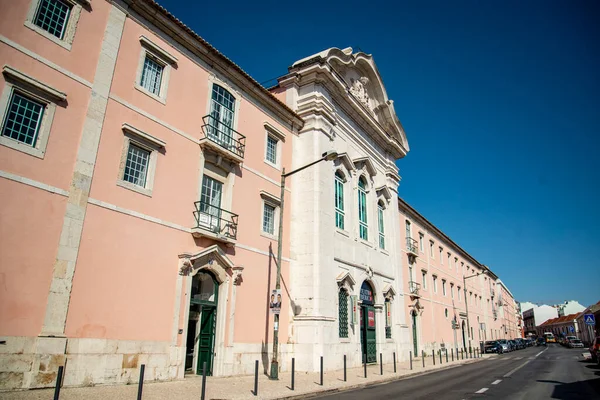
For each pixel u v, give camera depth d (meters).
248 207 17.86
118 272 12.08
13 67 10.51
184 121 15.33
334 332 20.17
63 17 12.05
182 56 15.80
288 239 20.41
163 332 13.06
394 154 32.59
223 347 15.20
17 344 9.58
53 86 11.27
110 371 11.37
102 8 13.02
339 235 22.83
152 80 14.62
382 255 27.73
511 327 90.56
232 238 16.44
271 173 19.83
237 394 11.33
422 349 33.53
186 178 14.98
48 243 10.53
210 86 16.84
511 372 20.38
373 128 28.64
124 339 11.88
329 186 22.41
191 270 14.33
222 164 16.78
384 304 26.78
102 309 11.47
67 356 10.45
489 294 66.94
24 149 10.43
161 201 13.86
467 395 12.27
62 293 10.61
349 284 22.75
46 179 10.75
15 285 9.75
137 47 14.00
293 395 11.62
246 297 16.81
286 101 23.33
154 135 14.03
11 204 9.97
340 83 23.94
